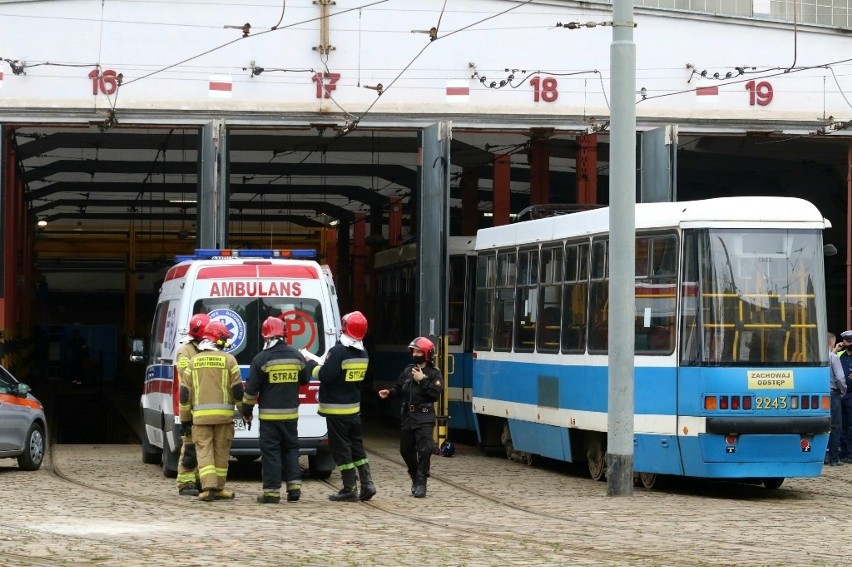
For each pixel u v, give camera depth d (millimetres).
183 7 27594
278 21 27844
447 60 28281
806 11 29969
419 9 28203
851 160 29844
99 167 44938
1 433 20641
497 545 12742
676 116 28969
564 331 20984
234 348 19172
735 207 18094
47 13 27312
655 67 29016
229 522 14633
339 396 16828
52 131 37188
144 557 11820
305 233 59750
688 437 17734
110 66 27391
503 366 23500
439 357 26047
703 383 17688
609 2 28750
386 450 26609
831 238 40438
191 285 19219
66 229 61969
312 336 19375
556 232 21578
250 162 43031
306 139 38062
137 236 63344
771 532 14156
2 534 13477
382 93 28047
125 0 27438
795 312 18016
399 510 16047
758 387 17734
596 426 19719
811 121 29281
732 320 17844
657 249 18484
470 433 30484
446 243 27047
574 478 20906
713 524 14875
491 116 28328
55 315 70688
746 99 29234
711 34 29203
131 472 21500
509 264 23547
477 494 18219
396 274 33812
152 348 22078
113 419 46688
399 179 45969
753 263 18000
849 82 29609
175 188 50938
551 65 28578
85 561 11562
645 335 18469
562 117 28547
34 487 18875
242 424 18891
